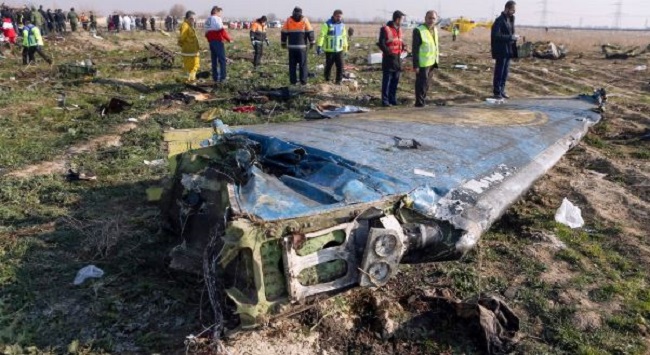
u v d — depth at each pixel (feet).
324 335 11.59
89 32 101.55
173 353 10.84
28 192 19.04
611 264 14.89
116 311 12.17
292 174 12.74
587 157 23.86
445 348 11.32
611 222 17.39
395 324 11.92
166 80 46.80
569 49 78.59
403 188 11.68
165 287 13.02
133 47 86.02
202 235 12.76
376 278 10.34
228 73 48.62
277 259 9.77
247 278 9.84
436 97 38.17
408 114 19.76
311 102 34.12
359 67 55.93
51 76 45.93
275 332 11.48
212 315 11.92
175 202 14.89
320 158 12.82
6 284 13.03
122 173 21.26
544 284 13.65
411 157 13.56
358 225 10.45
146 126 28.19
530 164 16.01
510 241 16.16
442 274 14.11
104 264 14.19
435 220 11.53
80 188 19.65
